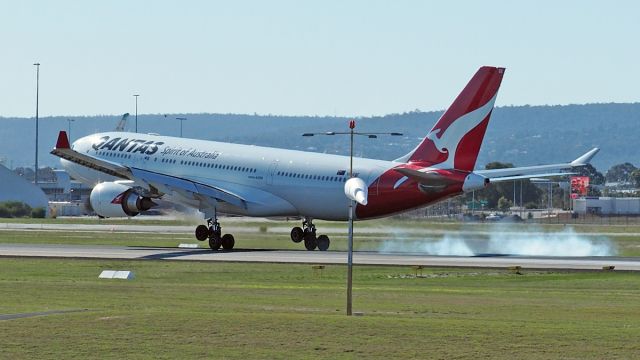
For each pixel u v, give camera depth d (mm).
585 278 117000
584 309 85625
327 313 80125
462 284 111312
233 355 61031
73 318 71562
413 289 104750
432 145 152500
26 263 132625
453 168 150625
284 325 69125
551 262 136250
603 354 61531
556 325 71938
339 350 62344
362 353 61656
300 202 162625
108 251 155125
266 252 155250
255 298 93562
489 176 151750
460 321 72688
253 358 60344
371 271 124125
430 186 150750
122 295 95062
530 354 61531
